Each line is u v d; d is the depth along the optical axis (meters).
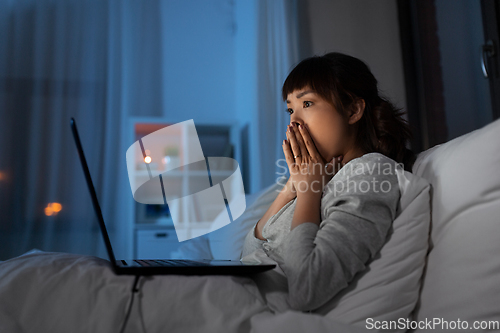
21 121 2.81
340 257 0.62
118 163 2.90
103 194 2.84
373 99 0.92
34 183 2.77
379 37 2.98
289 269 0.65
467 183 0.61
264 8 2.95
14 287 0.56
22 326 0.54
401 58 2.95
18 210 2.73
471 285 0.56
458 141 0.70
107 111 2.92
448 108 2.50
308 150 0.83
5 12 2.87
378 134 0.89
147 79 3.18
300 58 2.95
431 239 0.66
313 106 0.85
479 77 2.28
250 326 0.58
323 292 0.61
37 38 2.88
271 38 2.93
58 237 2.76
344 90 0.86
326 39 2.97
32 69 2.87
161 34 3.27
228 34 3.42
